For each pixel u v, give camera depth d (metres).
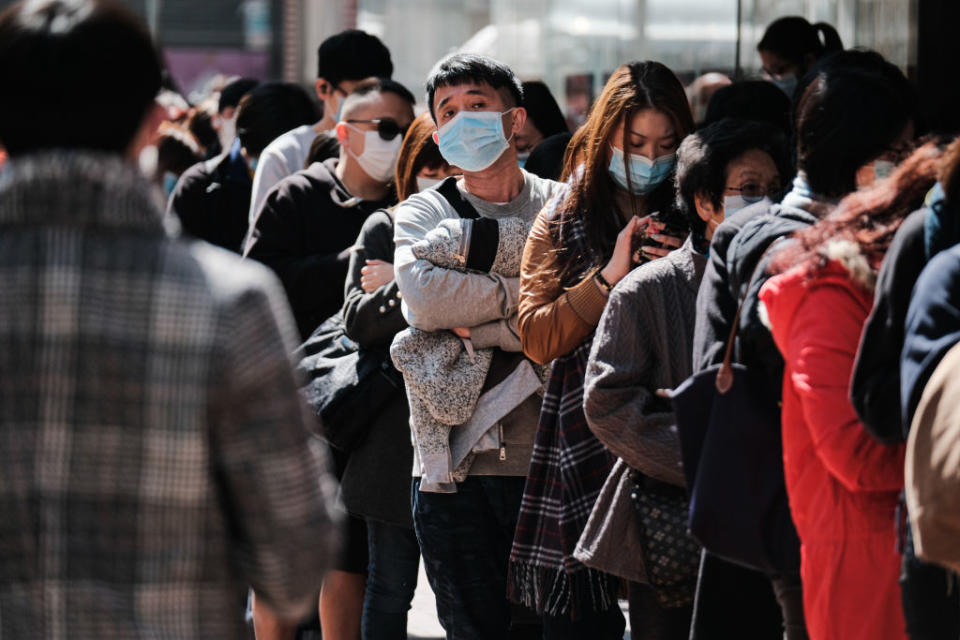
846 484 6.95
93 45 5.25
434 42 51.12
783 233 7.55
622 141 9.59
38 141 5.28
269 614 11.78
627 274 9.26
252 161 15.88
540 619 10.94
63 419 5.10
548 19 37.62
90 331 5.11
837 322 7.00
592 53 34.66
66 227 5.16
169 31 59.25
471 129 10.27
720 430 7.55
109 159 5.27
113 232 5.19
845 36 19.31
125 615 5.09
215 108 21.59
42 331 5.11
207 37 58.03
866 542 7.06
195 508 5.16
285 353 5.34
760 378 7.53
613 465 9.29
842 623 7.08
